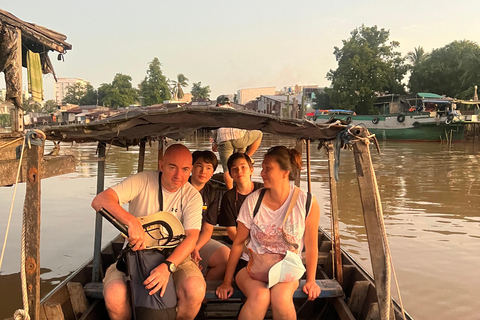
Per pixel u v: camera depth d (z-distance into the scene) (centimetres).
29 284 194
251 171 296
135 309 224
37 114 5456
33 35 747
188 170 248
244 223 251
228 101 469
